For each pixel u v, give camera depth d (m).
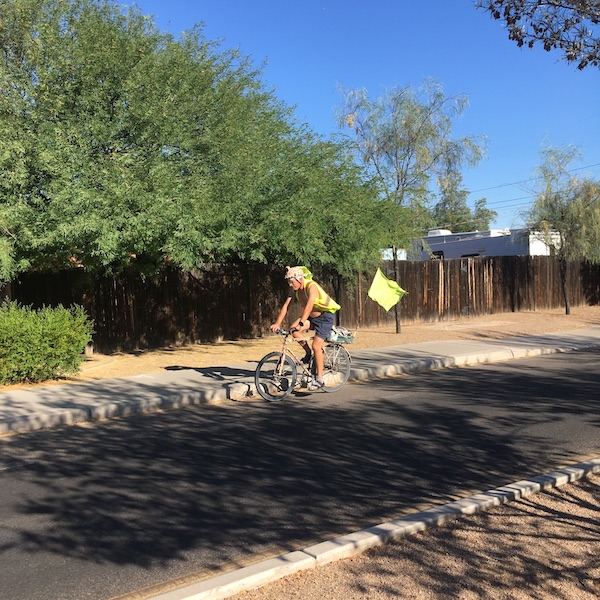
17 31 11.25
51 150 10.47
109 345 14.33
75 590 3.74
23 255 11.55
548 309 25.25
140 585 3.80
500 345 15.31
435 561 4.01
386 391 10.18
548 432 7.35
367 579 3.77
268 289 17.39
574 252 22.38
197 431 7.72
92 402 8.96
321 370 9.74
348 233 14.29
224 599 3.56
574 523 4.64
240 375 11.14
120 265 12.88
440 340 16.34
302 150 13.85
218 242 12.28
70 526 4.72
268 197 13.05
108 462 6.40
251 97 13.69
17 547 4.36
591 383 10.59
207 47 12.91
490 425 7.73
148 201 10.61
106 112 11.27
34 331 10.12
